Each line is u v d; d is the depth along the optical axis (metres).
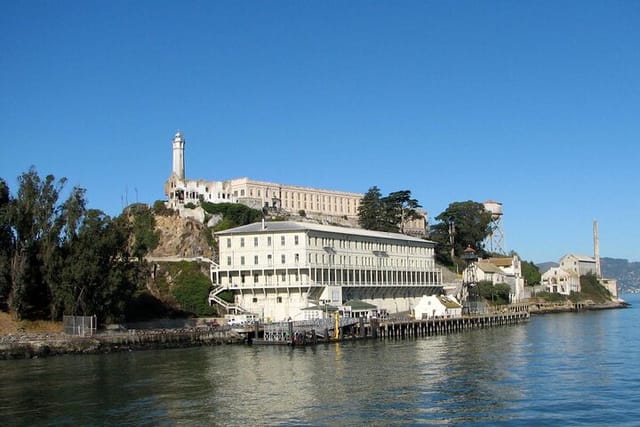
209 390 74.81
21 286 117.44
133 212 185.12
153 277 155.00
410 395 71.94
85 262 116.62
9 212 117.38
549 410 64.81
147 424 60.25
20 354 104.25
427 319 147.88
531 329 157.88
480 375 84.25
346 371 87.94
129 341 114.50
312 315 143.12
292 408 66.00
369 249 178.12
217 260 171.38
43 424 60.50
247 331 126.06
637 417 61.69
